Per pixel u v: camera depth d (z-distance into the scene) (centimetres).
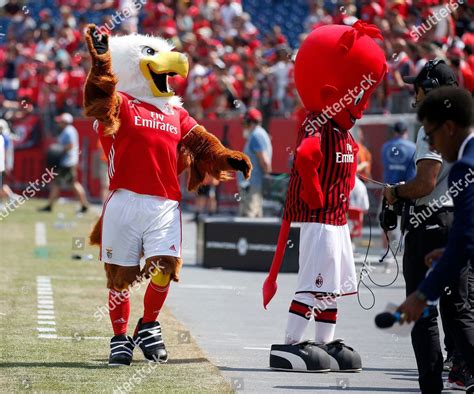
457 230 1421
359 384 1986
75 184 6519
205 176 2222
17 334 2380
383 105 5069
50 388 1795
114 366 2041
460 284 1728
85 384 1842
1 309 2761
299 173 2075
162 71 2069
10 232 5322
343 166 2100
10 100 8200
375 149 4953
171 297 3222
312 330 2669
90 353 2175
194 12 7831
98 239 2153
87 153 7519
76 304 2888
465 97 1483
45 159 7025
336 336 2638
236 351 2322
